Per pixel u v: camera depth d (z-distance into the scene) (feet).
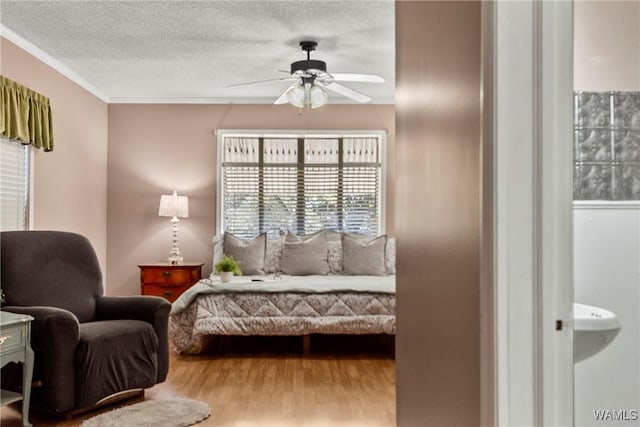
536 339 2.89
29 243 11.41
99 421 9.65
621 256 5.55
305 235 20.03
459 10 3.82
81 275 12.11
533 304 2.90
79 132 17.71
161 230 20.40
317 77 14.11
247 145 20.72
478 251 3.34
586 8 5.41
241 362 14.15
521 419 2.87
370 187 20.80
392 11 11.94
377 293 14.78
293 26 12.87
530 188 2.91
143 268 18.85
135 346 10.97
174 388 11.84
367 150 20.77
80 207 17.87
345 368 13.55
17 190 14.15
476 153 3.40
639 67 5.38
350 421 9.77
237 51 14.76
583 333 4.44
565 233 2.90
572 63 2.93
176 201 19.30
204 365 13.84
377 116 20.71
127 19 12.48
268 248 19.25
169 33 13.37
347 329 14.58
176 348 14.93
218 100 20.53
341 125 20.71
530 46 2.92
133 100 20.39
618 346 5.42
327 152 20.81
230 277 15.84
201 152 20.57
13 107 13.15
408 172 6.08
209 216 20.49
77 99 17.53
